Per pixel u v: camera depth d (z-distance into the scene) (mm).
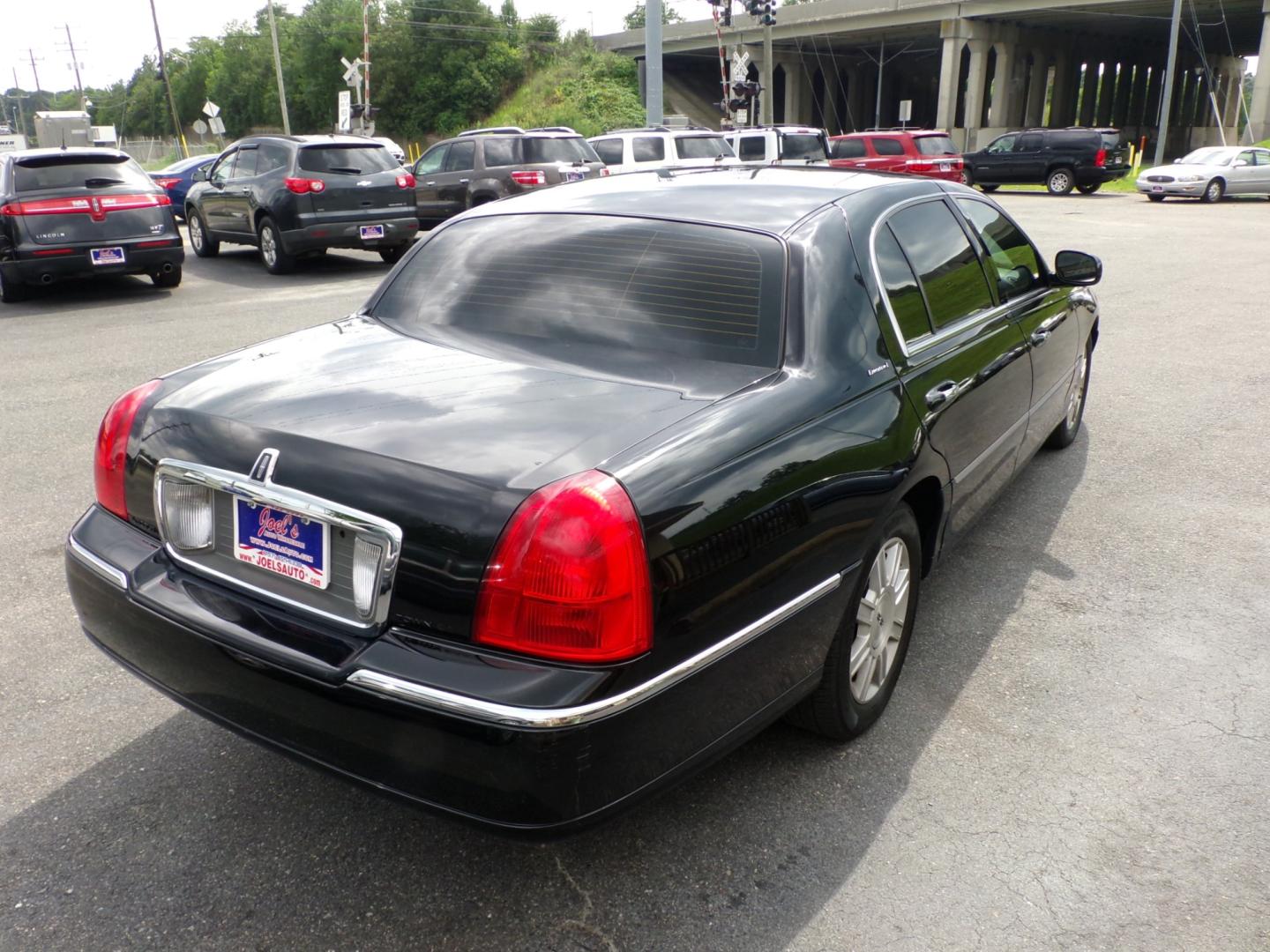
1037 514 4879
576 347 2744
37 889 2434
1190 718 3189
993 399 3668
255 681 2238
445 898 2422
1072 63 66000
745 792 2809
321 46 63531
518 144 16125
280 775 2887
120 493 2654
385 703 2045
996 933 2326
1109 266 13352
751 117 31219
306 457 2244
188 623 2352
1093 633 3736
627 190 3418
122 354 8391
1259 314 9969
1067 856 2574
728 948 2279
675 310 2791
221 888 2447
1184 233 17594
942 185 3904
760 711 2469
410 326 3045
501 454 2150
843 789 2826
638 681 2055
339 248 13695
